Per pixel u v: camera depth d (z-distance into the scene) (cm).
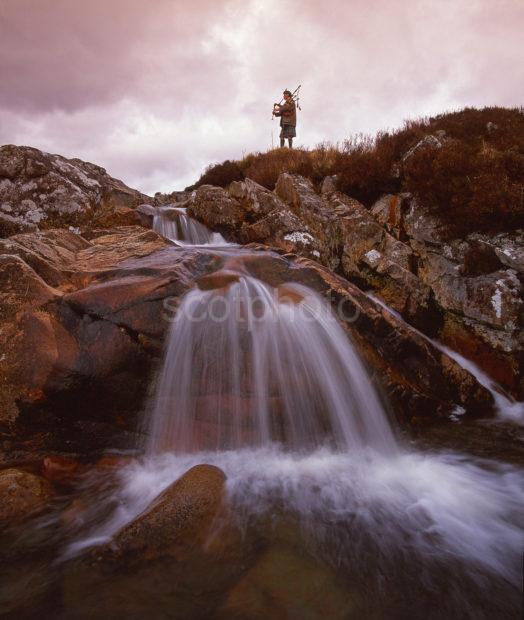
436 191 692
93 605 210
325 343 449
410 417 450
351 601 214
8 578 233
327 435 411
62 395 371
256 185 938
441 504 312
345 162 937
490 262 627
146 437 390
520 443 418
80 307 398
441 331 685
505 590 226
